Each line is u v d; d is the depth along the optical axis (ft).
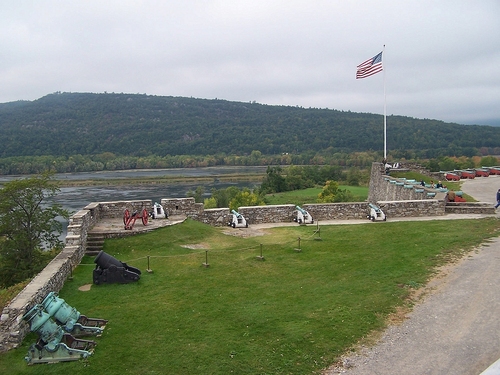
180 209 56.90
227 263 39.45
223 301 30.66
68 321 25.76
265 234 50.72
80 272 37.70
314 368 22.24
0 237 87.61
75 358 23.50
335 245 44.29
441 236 45.11
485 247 40.45
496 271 33.88
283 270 37.09
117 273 34.68
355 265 37.45
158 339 25.43
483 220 52.54
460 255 38.42
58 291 32.94
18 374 22.33
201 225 52.80
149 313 28.96
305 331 25.76
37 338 25.93
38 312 24.03
